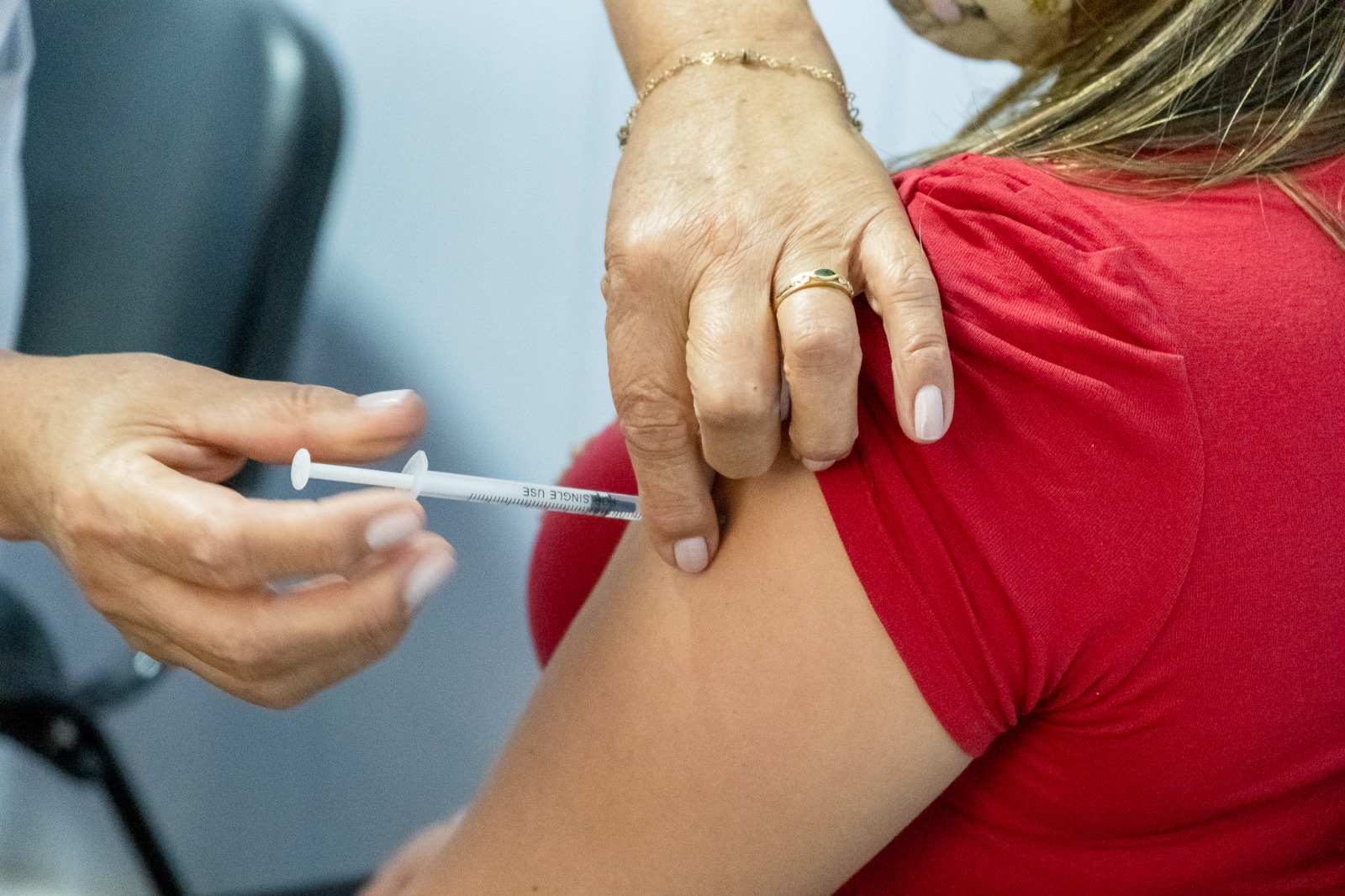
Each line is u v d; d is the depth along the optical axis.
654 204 0.53
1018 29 0.64
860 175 0.53
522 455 1.96
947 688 0.47
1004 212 0.51
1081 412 0.46
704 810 0.49
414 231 1.84
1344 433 0.48
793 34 0.62
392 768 1.94
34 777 1.78
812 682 0.48
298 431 0.56
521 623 1.98
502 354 1.92
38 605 1.76
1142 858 0.53
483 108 1.81
